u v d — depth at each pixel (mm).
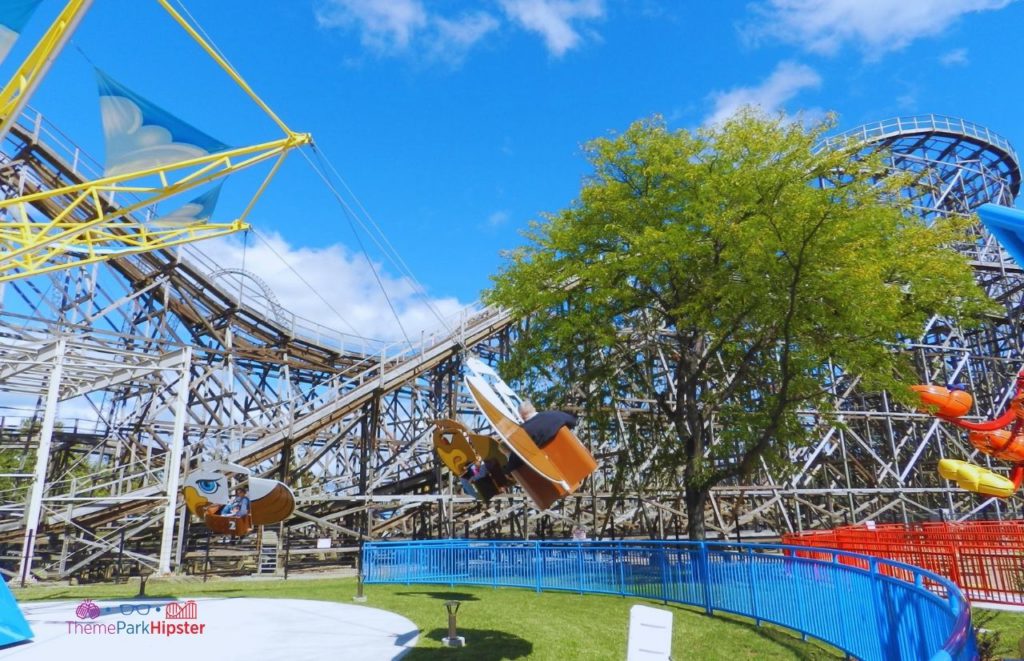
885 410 33094
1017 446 20812
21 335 22594
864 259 17953
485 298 24359
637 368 23672
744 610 12023
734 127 20297
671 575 13922
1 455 29797
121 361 22828
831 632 9703
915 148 43031
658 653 6410
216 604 14055
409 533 32938
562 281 22531
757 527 38344
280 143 14500
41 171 25047
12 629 10203
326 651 9609
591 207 21594
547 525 34312
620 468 25469
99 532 24562
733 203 19422
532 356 22344
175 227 17500
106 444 28125
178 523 23781
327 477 31969
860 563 15102
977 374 40469
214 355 31516
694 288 20859
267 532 30328
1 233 14492
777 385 23672
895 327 19062
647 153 21422
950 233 20625
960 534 17594
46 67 9898
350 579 20625
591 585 15422
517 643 10086
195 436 28953
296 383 35500
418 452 32250
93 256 15508
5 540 20812
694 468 20500
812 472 33750
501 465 8961
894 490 32250
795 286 17547
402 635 10656
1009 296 38156
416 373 28797
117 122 14211
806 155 18672
